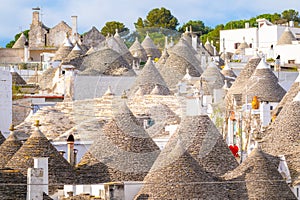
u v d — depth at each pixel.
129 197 60.38
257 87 88.88
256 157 61.25
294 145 68.50
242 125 81.44
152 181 59.28
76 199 60.34
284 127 69.75
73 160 68.44
